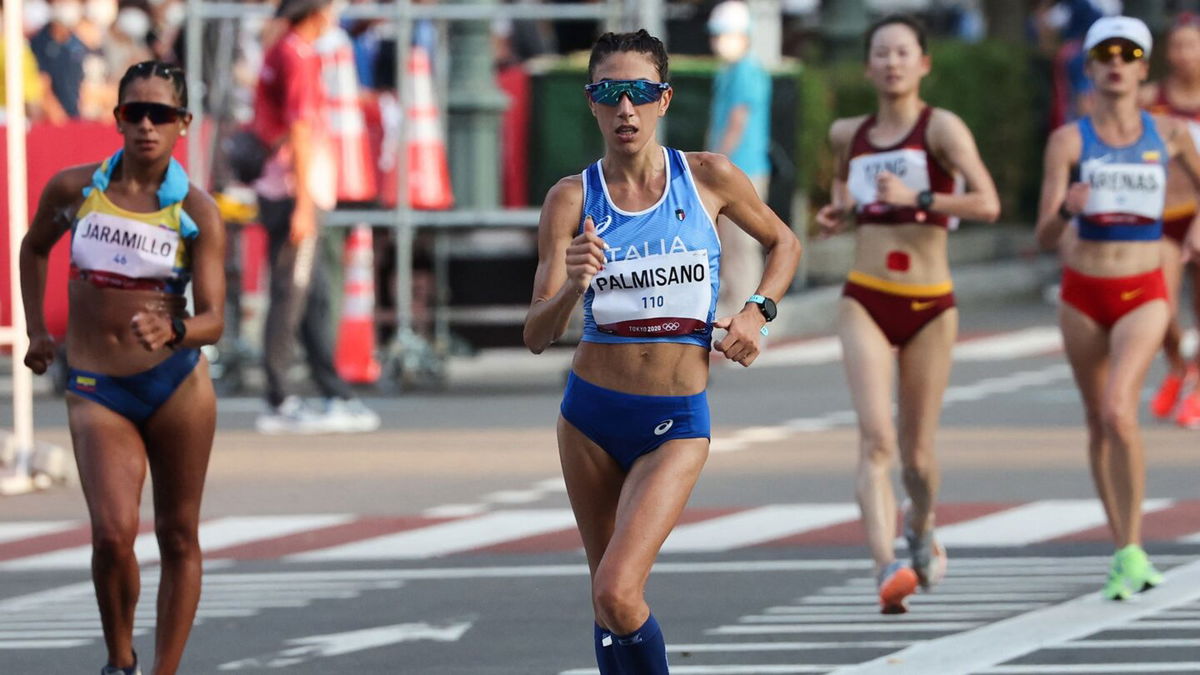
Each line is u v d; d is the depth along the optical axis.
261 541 32.94
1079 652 24.77
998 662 24.30
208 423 22.47
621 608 18.86
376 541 32.84
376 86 55.22
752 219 20.27
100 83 56.69
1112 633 25.80
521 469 39.88
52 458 38.69
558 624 26.69
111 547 21.56
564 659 24.73
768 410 48.16
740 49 55.66
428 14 51.72
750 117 55.41
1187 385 45.88
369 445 43.19
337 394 45.84
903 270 27.62
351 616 27.34
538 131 53.97
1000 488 37.00
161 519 22.52
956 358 58.66
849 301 27.98
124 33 58.28
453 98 52.91
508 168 54.59
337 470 39.84
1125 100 29.06
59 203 22.64
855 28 81.56
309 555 31.77
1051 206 29.06
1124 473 27.95
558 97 53.91
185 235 22.34
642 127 19.59
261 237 56.25
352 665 24.58
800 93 63.88
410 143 51.53
